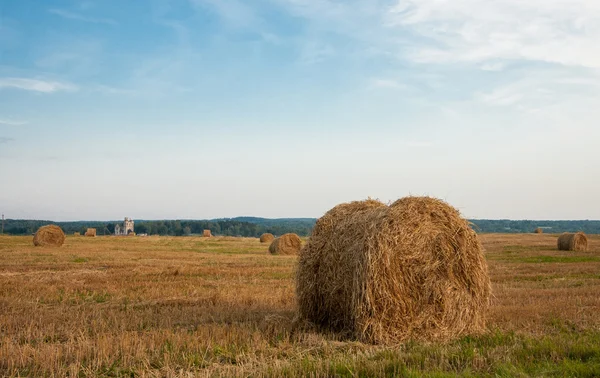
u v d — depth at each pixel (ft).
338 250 33.47
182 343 27.66
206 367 23.71
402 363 23.52
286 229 381.81
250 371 22.80
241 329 31.32
